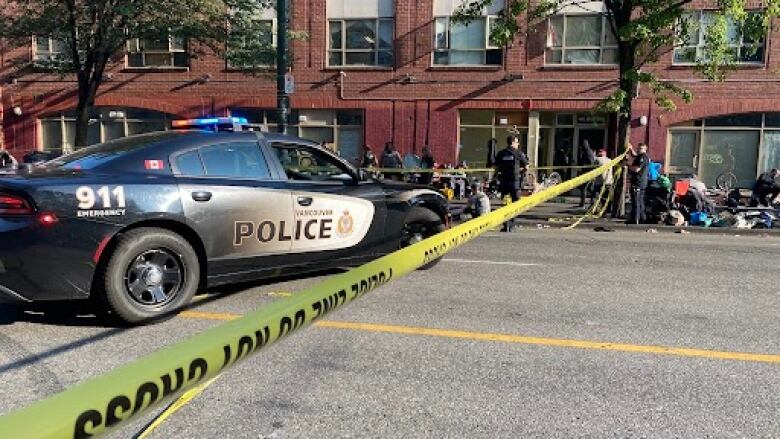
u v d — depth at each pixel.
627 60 13.21
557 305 5.67
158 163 4.91
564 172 19.64
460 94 20.41
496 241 10.32
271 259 5.46
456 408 3.38
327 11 20.81
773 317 5.40
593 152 18.61
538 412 3.35
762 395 3.62
